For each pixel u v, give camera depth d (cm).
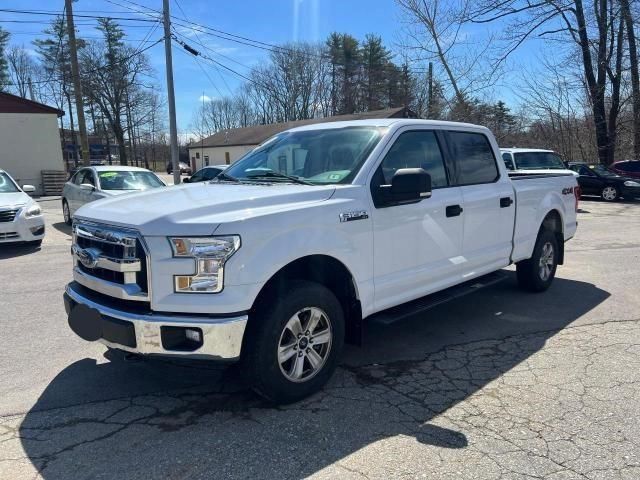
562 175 669
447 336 488
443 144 477
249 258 312
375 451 296
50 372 406
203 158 6128
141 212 327
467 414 338
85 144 2139
